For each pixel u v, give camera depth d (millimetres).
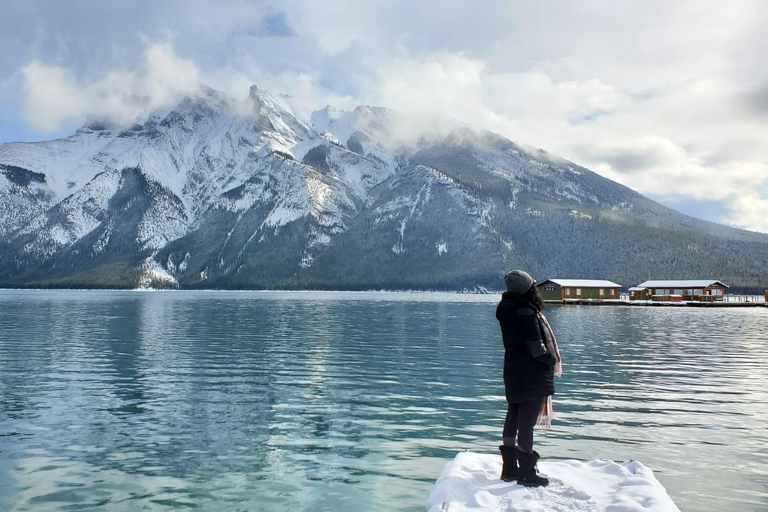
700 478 9422
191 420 13836
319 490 9023
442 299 161750
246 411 14891
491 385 19141
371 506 8344
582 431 12617
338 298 166250
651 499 6773
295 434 12539
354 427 13195
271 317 62250
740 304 109000
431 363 24688
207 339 35531
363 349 30125
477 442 11938
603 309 94875
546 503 6859
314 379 20281
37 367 22875
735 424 13289
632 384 19016
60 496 8758
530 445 7664
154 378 20312
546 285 123562
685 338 37781
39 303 108500
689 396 16875
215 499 8633
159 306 94812
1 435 12320
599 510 6621
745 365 23984
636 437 12094
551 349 8047
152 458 10711
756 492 8766
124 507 8320
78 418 13992
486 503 6883
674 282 131000
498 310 8156
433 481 9484
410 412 14836
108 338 35906
